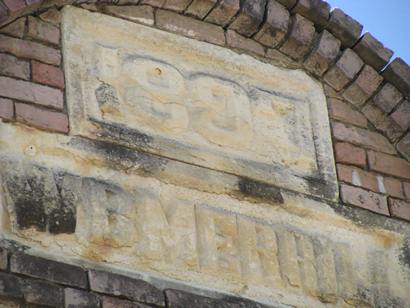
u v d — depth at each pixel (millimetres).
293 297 9797
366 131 10789
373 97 10805
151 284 9289
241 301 9555
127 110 9891
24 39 9758
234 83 10461
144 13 10305
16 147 9336
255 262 9766
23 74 9617
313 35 10719
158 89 10102
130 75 10055
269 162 10266
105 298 9047
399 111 10828
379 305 10125
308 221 10156
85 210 9320
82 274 9070
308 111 10672
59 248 9117
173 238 9531
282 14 10633
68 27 9961
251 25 10586
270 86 10617
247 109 10398
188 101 10188
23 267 8898
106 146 9633
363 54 10805
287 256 9906
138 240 9406
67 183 9367
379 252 10328
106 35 10125
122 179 9594
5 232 9008
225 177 9961
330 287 9961
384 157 10742
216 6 10438
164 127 9969
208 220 9734
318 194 10297
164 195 9695
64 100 9672
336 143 10633
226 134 10188
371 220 10398
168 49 10320
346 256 10164
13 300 8742
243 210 9930
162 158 9812
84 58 9930
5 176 9188
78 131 9594
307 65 10781
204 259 9578
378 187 10578
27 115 9469
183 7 10414
